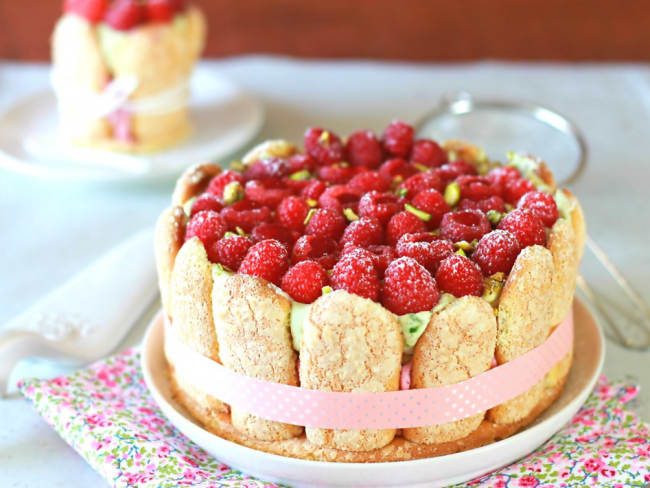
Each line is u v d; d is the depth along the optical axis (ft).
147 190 2.68
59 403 1.76
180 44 2.64
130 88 2.60
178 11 2.69
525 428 1.65
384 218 1.70
